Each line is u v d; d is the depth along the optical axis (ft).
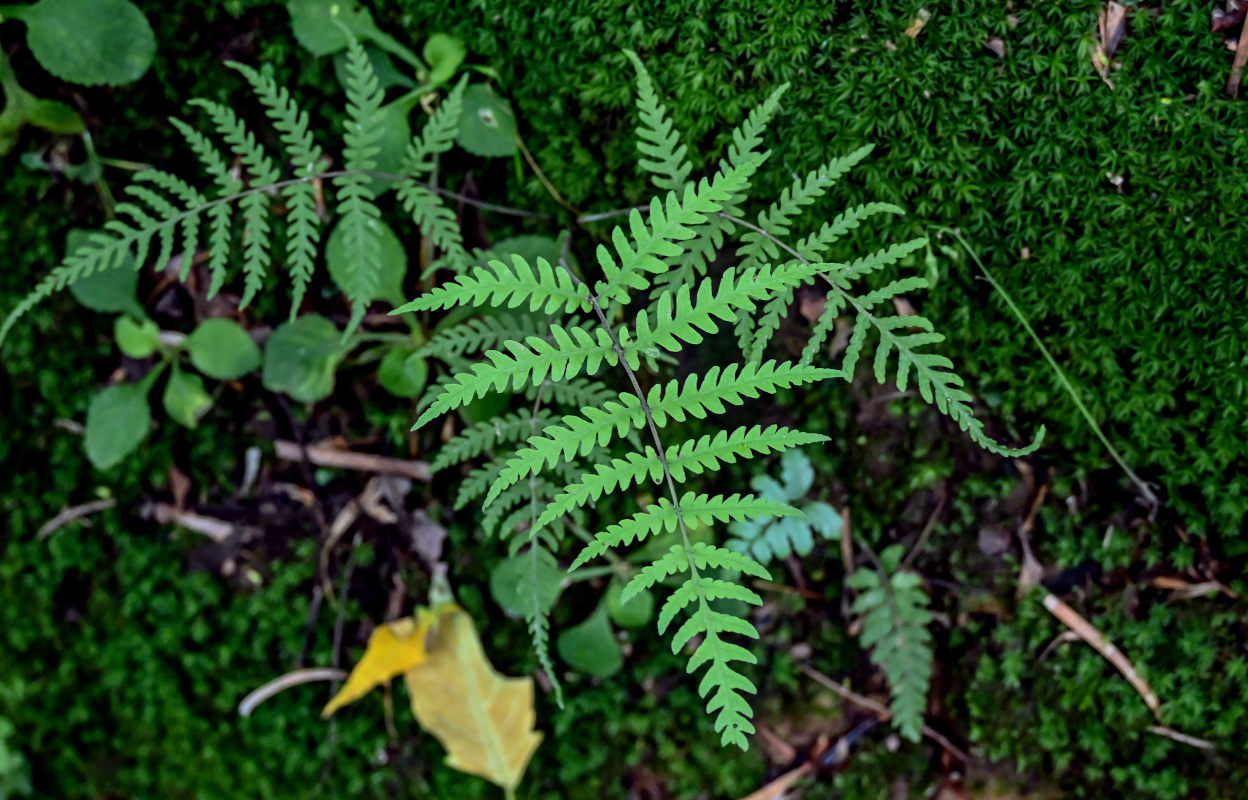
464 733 2.21
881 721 2.20
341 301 2.22
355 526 2.26
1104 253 2.03
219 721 2.33
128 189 1.96
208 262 2.21
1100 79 2.00
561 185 2.15
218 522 2.28
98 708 2.37
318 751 2.31
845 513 2.18
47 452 2.29
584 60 2.09
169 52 2.15
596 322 2.11
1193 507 2.09
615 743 2.26
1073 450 2.12
